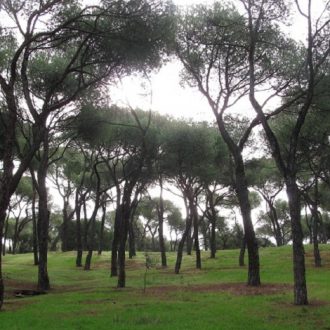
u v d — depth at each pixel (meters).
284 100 30.88
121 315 17.02
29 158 20.64
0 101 29.09
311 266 40.12
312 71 20.19
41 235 31.41
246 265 45.38
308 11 19.84
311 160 38.25
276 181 66.31
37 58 31.14
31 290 30.06
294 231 19.97
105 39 22.83
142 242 94.94
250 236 28.09
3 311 19.12
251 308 18.55
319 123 31.59
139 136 38.94
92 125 35.06
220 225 90.25
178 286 29.38
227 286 27.91
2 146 28.64
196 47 28.58
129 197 30.03
